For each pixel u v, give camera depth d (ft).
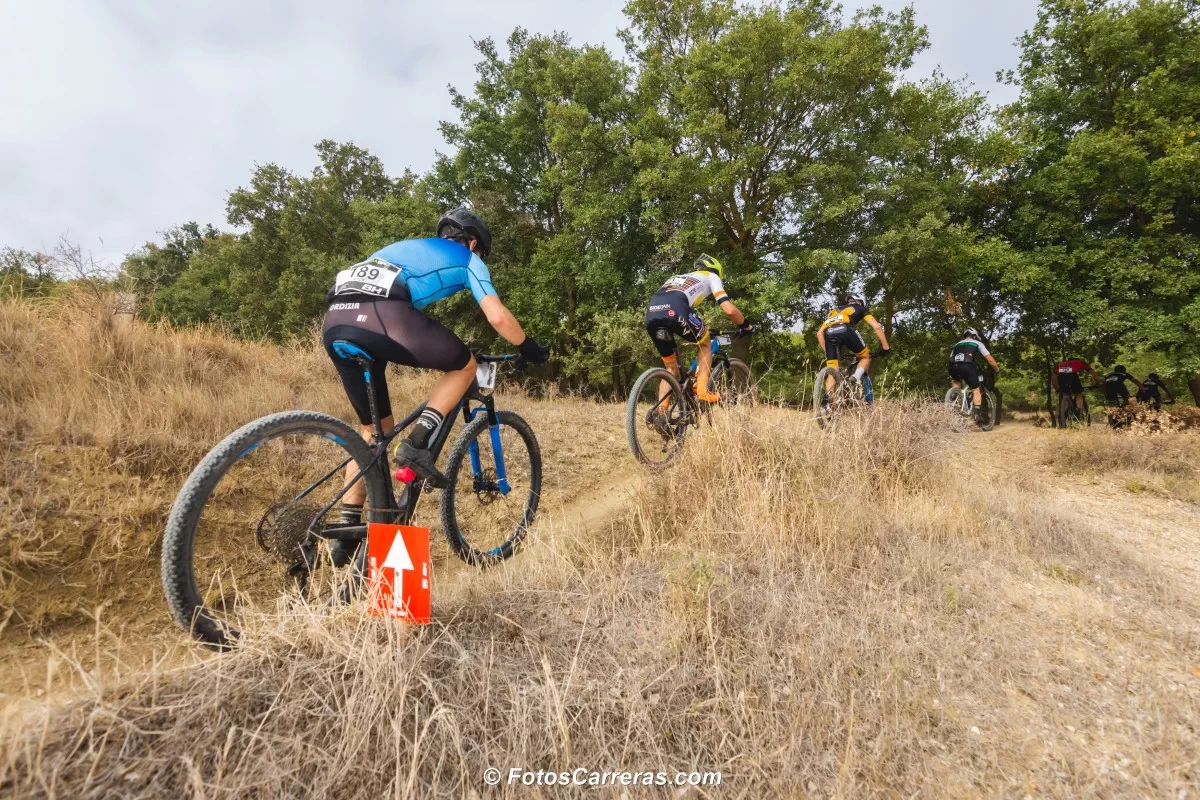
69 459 10.27
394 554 6.83
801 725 6.72
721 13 56.39
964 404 33.68
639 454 15.44
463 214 9.02
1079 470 26.40
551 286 64.44
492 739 5.97
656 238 55.77
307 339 23.89
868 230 55.42
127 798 4.57
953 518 14.64
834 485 14.19
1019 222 51.93
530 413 22.75
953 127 56.85
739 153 53.78
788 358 63.26
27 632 7.38
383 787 5.34
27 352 14.14
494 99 73.31
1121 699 8.21
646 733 6.26
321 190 102.47
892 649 8.50
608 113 63.41
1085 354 57.57
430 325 8.00
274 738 5.29
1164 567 15.21
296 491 11.14
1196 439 28.09
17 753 4.56
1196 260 45.16
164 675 5.69
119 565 8.75
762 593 9.54
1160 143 44.34
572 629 8.00
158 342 17.51
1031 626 10.14
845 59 49.49
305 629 6.42
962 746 6.95
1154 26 46.50
